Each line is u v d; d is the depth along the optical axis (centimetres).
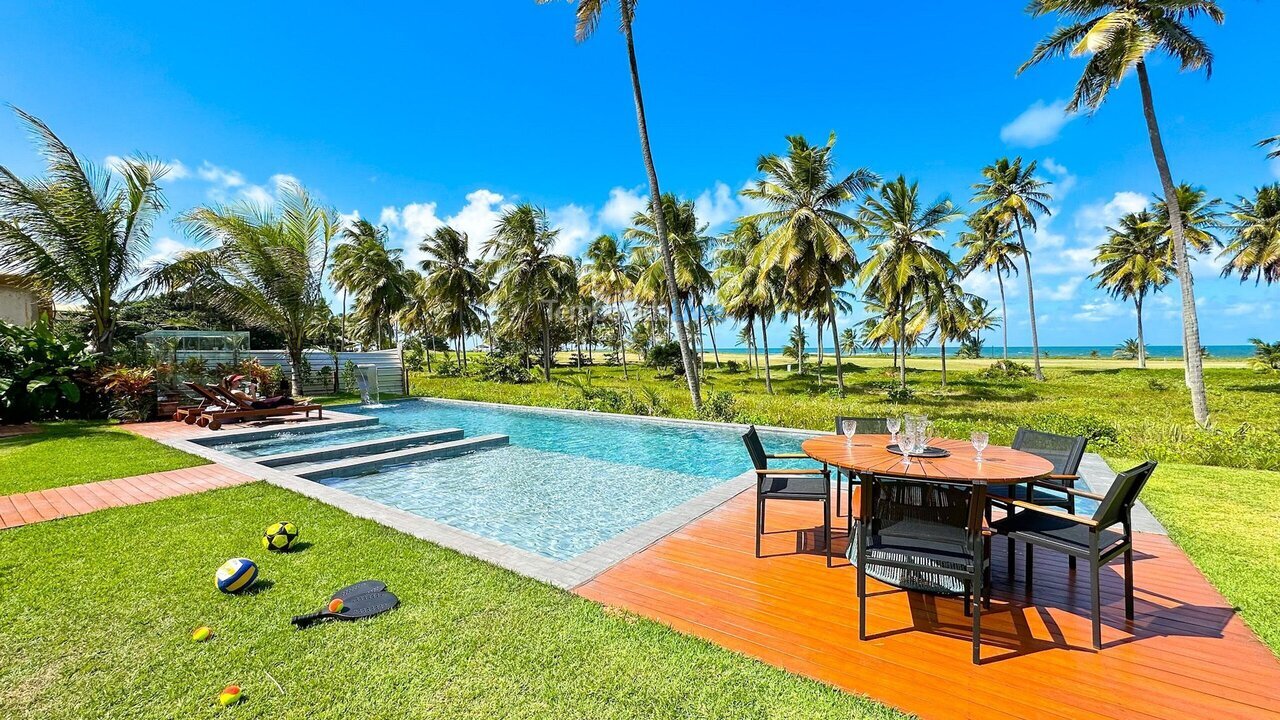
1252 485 565
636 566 354
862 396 2095
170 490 521
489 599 296
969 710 207
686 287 2209
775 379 3089
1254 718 203
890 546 266
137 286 1238
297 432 1004
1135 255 2930
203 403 1105
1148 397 2023
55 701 204
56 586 305
